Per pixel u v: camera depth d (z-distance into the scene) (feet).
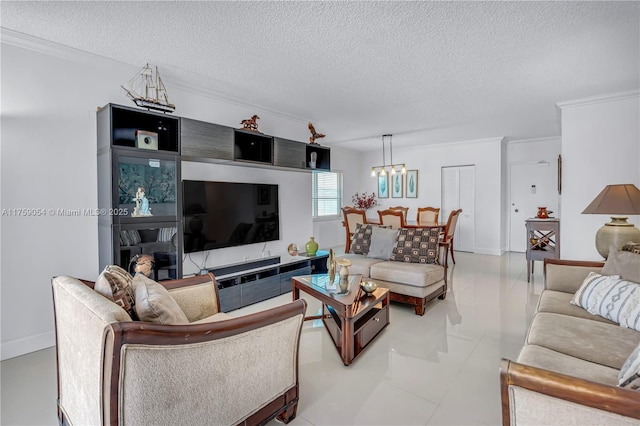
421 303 10.07
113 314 3.70
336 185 24.75
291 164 13.24
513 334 8.66
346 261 8.36
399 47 7.97
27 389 6.26
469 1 6.11
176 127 9.28
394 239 12.34
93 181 8.66
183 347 3.83
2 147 7.36
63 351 4.86
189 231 10.48
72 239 8.36
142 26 7.06
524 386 2.93
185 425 3.91
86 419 4.07
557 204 19.98
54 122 8.05
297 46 7.95
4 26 7.03
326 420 5.32
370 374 6.74
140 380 3.53
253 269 11.44
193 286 6.70
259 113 13.17
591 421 2.68
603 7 6.31
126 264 8.36
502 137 19.89
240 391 4.49
